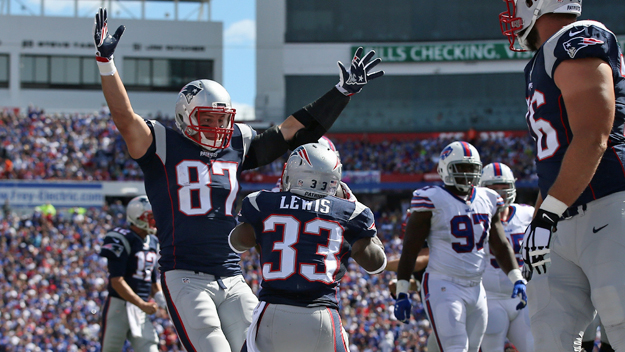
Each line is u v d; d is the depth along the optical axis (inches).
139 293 593.3
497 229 472.1
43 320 1437.0
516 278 459.2
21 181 2336.4
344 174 2568.9
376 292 1526.8
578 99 255.0
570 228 272.2
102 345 588.1
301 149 335.6
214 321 354.6
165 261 371.6
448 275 455.8
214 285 366.6
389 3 2709.2
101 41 346.6
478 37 2679.6
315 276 308.8
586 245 265.3
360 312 1440.7
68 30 3021.7
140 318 591.8
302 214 318.7
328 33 2743.6
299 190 328.5
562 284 278.7
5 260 1724.9
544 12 292.7
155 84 3061.0
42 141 2486.5
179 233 367.9
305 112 418.0
